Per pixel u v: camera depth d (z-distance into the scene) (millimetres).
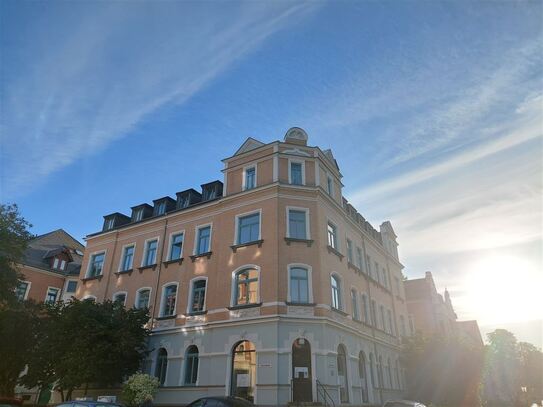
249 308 20891
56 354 21188
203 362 21266
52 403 25625
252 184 25250
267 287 20953
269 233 22438
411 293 44875
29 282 37250
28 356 23031
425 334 32406
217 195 27188
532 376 46531
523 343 48625
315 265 21906
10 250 24281
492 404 34562
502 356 40594
